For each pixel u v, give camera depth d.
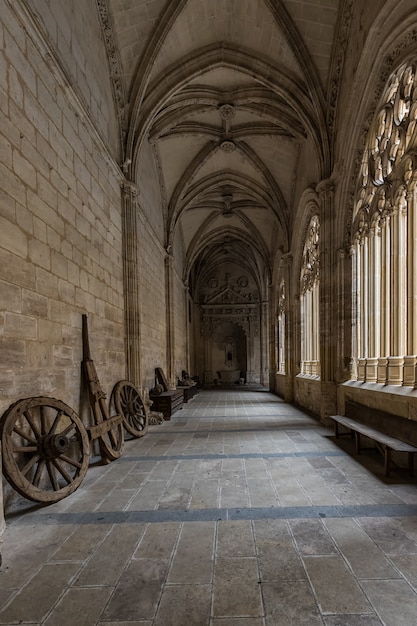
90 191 6.90
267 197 16.22
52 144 5.35
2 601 2.58
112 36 8.09
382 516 3.85
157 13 8.41
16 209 4.35
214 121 13.09
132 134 9.31
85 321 6.33
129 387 8.61
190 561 3.04
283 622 2.33
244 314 30.28
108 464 5.98
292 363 15.21
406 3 5.75
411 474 5.13
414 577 2.78
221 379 30.59
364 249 8.48
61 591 2.69
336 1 8.10
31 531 3.64
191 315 27.62
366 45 6.84
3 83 4.16
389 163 7.13
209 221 21.27
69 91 5.82
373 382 7.50
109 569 2.95
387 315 7.19
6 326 4.09
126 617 2.40
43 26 5.04
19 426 4.31
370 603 2.50
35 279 4.76
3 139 4.12
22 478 3.83
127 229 9.21
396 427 5.62
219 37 9.55
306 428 9.04
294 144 13.16
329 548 3.21
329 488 4.71
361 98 7.54
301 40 8.88
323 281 9.59
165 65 9.49
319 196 9.80
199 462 6.02
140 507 4.20
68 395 5.67
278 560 3.04
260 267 27.61
